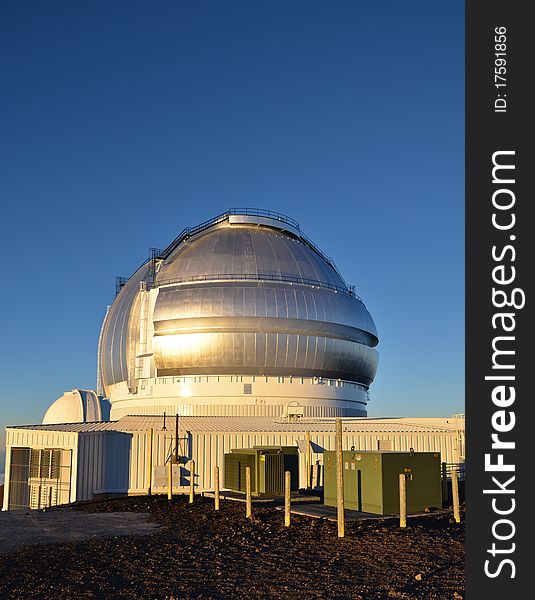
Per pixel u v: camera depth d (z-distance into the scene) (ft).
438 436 160.15
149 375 199.41
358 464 95.09
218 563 61.87
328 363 199.11
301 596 49.73
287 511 83.61
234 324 191.31
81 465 136.56
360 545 70.49
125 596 49.93
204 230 219.61
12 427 151.53
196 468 143.74
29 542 74.69
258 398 190.19
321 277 209.56
